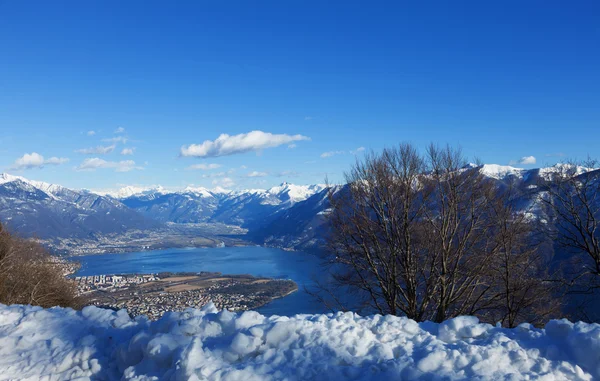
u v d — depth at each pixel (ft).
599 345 16.87
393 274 41.50
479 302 42.22
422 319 41.70
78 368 20.39
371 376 16.67
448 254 40.50
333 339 19.24
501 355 17.39
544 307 40.70
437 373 16.46
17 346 23.04
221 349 19.06
